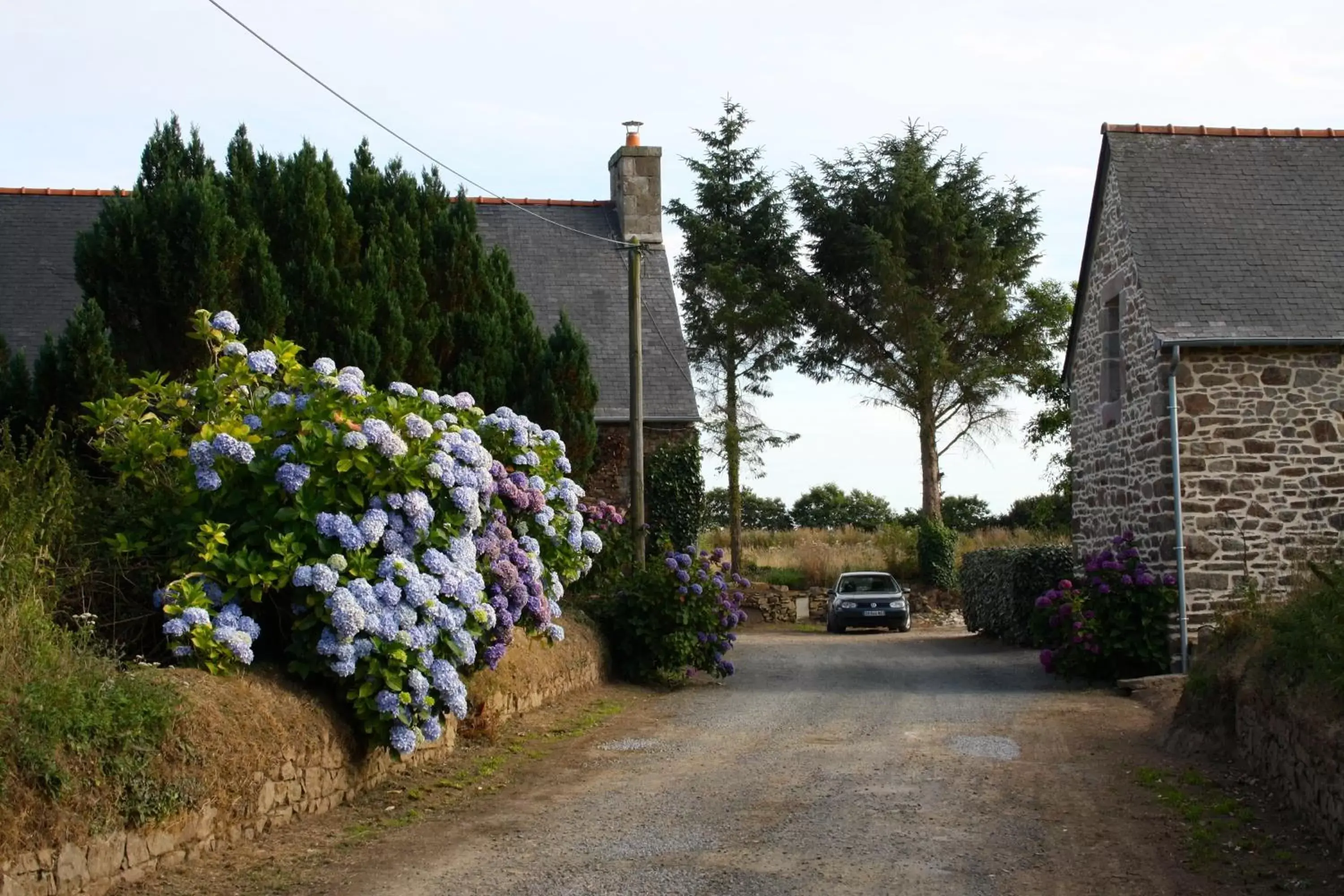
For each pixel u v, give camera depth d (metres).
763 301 37.19
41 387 11.95
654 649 16.06
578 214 24.75
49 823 6.02
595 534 13.09
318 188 14.85
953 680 17.16
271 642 9.08
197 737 7.22
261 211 14.81
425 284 15.85
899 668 18.80
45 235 20.89
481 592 9.63
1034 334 38.31
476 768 10.25
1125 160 18.70
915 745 11.51
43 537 8.01
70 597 8.17
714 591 16.48
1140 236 17.81
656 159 24.30
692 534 21.47
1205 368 16.66
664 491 21.48
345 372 9.23
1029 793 9.36
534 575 11.32
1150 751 11.10
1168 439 16.67
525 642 13.38
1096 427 19.92
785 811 8.79
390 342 14.77
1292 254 17.64
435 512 9.47
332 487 8.75
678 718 13.34
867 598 29.47
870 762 10.62
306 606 8.53
